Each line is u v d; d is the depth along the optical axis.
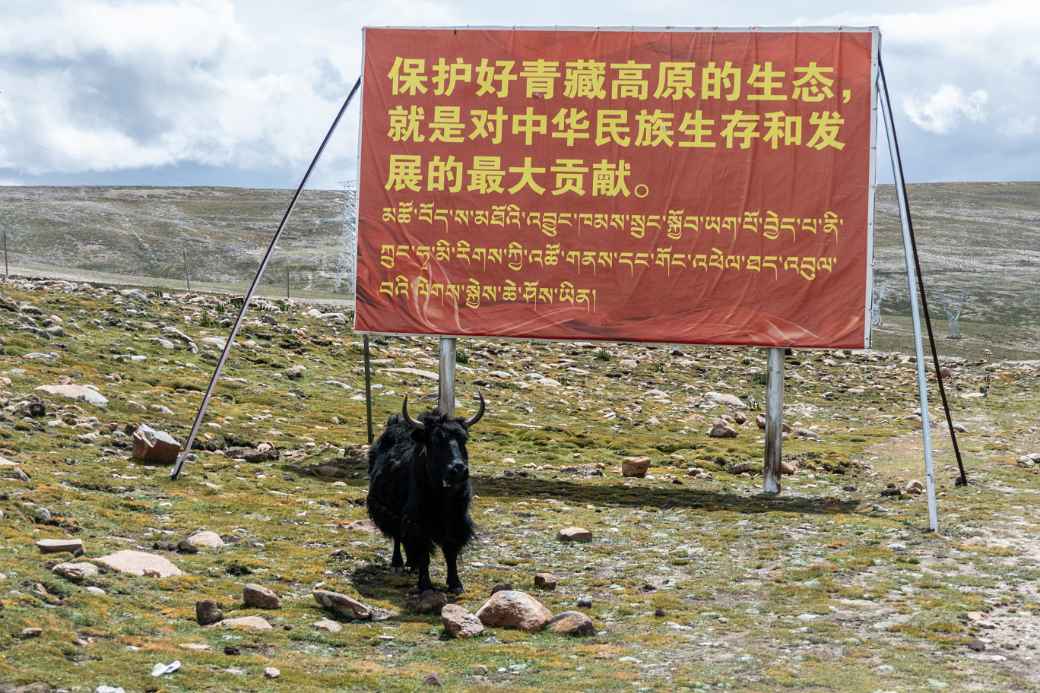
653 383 33.69
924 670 8.95
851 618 10.76
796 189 18.94
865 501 17.88
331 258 122.50
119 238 127.62
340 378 27.47
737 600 11.55
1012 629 10.38
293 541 13.21
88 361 23.03
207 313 32.34
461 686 8.20
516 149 19.53
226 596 10.46
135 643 8.59
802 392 34.72
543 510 16.42
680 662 9.12
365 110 19.78
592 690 8.21
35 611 8.73
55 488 13.59
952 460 22.44
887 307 101.00
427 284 19.70
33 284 33.81
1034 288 117.81
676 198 19.22
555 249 19.45
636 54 19.30
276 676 8.09
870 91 18.80
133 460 16.41
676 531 15.24
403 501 11.45
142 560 10.90
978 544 14.34
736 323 19.08
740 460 22.20
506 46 19.53
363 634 9.63
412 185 19.70
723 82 19.12
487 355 33.88
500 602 10.21
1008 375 39.94
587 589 11.98
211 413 20.73
